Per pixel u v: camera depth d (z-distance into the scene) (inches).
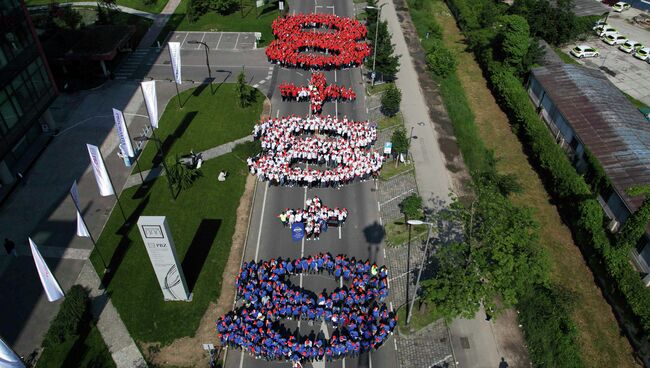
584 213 1782.7
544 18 3107.8
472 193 2020.2
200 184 2032.5
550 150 2098.9
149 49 3009.4
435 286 1418.6
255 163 2073.1
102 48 2664.9
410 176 2100.1
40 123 2276.1
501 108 2598.4
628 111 2282.2
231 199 1972.2
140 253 1738.4
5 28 1921.8
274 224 1873.8
